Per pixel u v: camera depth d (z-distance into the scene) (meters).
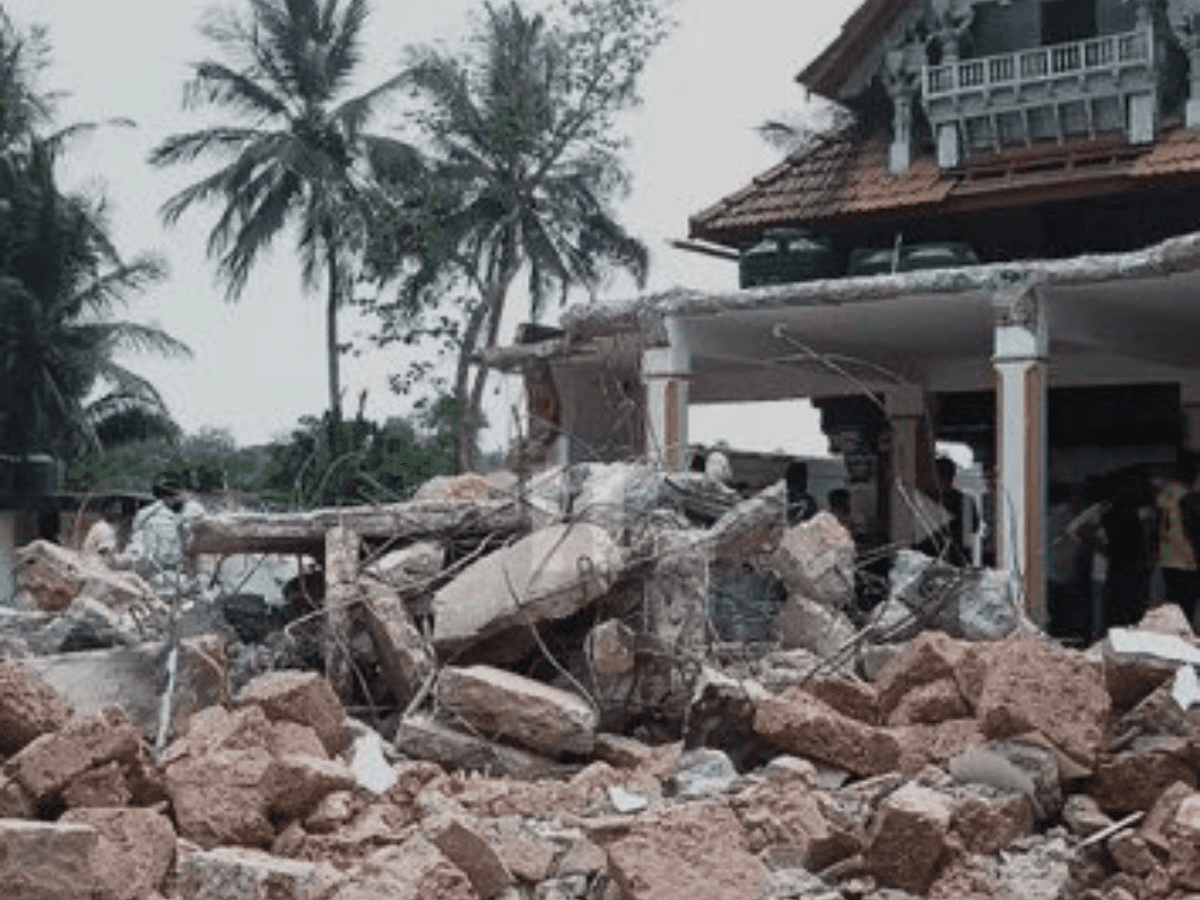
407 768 8.34
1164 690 8.05
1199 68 21.59
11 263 43.03
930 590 11.68
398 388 40.22
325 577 11.59
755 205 24.52
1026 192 22.50
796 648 12.06
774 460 24.39
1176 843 6.64
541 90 41.47
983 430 23.23
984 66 22.80
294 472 33.56
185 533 12.20
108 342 44.19
